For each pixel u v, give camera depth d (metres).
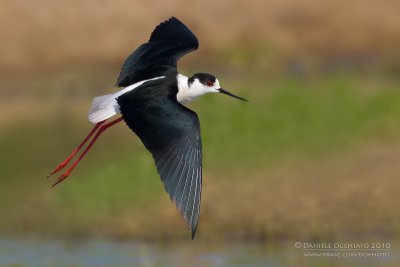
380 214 13.88
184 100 10.15
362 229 13.58
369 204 14.11
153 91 9.55
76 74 25.77
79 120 21.12
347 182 14.77
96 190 14.99
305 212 14.02
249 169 15.73
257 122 17.16
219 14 28.95
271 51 27.77
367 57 27.88
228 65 27.27
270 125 17.12
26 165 17.41
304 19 29.39
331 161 15.93
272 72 26.69
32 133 19.91
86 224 14.51
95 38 27.62
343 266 12.36
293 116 17.45
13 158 17.86
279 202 14.30
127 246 13.69
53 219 14.77
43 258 13.21
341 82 19.00
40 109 22.64
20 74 26.09
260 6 29.38
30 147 18.66
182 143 9.12
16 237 14.27
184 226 14.02
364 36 29.27
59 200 15.12
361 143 16.67
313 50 28.55
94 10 28.00
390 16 29.75
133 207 14.62
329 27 29.39
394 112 17.62
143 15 28.22
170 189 8.94
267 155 16.27
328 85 19.53
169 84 9.88
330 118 17.45
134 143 18.30
